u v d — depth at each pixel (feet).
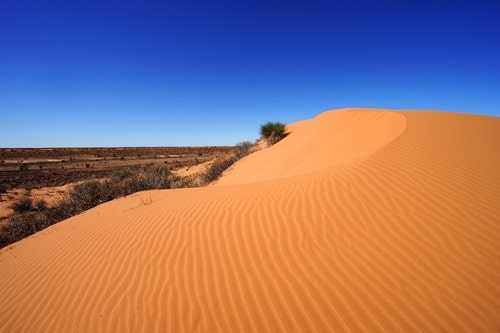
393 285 9.88
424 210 13.55
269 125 74.74
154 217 19.65
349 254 11.71
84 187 38.63
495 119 31.81
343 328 8.63
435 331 8.15
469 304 8.79
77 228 21.75
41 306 12.41
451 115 33.63
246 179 47.78
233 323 9.37
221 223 16.21
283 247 12.90
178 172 83.66
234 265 12.32
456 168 17.39
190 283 11.68
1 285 15.21
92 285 13.01
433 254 10.95
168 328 9.59
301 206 16.02
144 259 14.23
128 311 10.75
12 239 27.89
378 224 13.16
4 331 11.28
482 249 10.82
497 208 12.95
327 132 48.85
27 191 71.92
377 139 32.83
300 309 9.53
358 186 16.80
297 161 44.45
